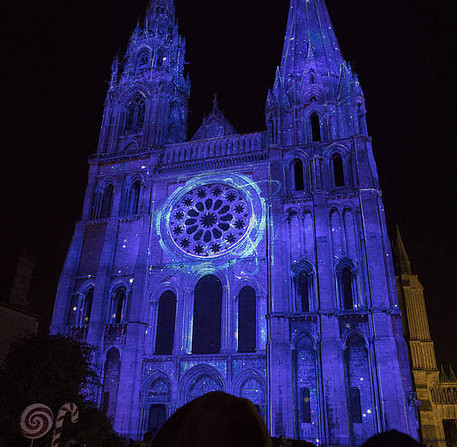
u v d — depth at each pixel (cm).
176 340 4656
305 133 5319
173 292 4953
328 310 4278
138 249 5203
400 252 7244
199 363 4491
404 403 3853
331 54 5894
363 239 4559
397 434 334
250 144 5450
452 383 6631
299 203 4894
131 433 4300
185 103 6869
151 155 5700
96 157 5944
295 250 4712
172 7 7388
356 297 4369
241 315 4628
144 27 6969
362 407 3947
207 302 4809
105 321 4941
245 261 4800
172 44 6938
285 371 4116
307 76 5659
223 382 4356
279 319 4341
